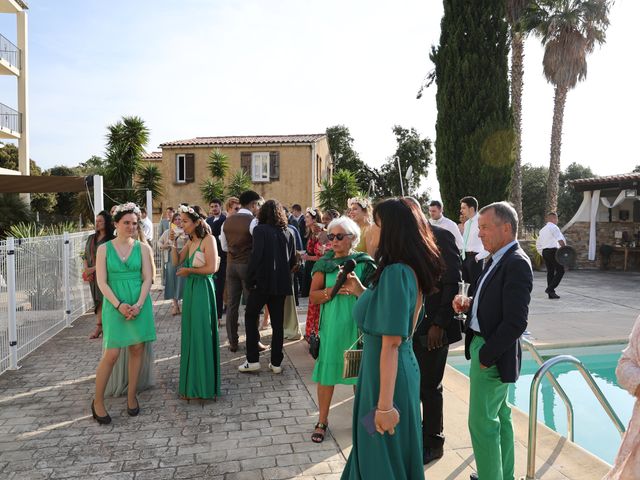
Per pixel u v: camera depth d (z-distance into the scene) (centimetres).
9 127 1844
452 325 354
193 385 457
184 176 2328
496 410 285
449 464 346
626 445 213
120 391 479
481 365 272
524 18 1820
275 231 529
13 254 566
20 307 612
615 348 709
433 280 231
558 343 690
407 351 236
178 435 395
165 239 855
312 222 923
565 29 1867
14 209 1490
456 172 1475
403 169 3800
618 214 1839
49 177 1067
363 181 4019
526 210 4025
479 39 1430
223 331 749
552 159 2014
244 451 368
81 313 888
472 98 1444
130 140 2027
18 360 589
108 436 393
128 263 422
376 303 224
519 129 1891
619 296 1136
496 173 1445
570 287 1293
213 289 470
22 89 1917
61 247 770
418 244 229
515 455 355
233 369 565
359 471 232
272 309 540
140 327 421
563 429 494
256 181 2308
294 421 422
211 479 328
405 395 229
